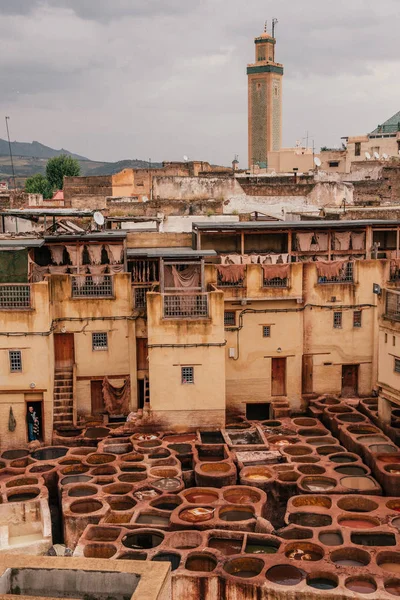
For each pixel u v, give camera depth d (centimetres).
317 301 3678
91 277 3506
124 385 3562
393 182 6262
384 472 2870
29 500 2709
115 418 3569
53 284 3462
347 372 3797
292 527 2498
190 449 3166
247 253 3944
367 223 3800
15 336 3234
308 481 2906
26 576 1079
